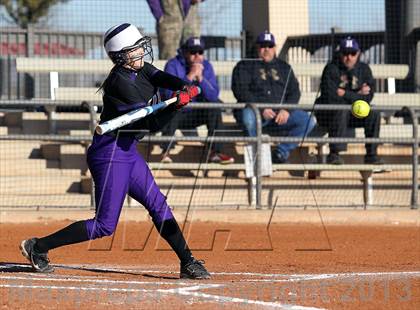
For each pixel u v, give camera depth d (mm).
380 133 47594
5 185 43250
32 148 47125
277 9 56062
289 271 25047
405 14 55250
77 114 48906
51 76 49594
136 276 23547
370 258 29469
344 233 38312
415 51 55594
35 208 41406
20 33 57781
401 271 25109
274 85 45094
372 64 54125
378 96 51750
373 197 46125
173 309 17984
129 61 21500
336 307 18375
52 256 29906
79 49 58219
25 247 23609
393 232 38844
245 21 58719
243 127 43656
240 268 25953
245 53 56656
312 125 45406
